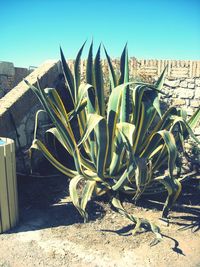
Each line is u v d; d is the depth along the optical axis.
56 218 3.95
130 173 3.79
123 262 3.11
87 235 3.56
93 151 4.19
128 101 4.11
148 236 3.56
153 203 4.39
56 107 3.98
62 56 4.27
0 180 3.54
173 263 3.10
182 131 4.15
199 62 5.29
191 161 5.31
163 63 5.52
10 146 3.66
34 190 4.71
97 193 4.25
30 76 5.46
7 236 3.56
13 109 4.84
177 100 5.49
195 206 4.34
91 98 4.12
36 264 3.07
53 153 5.64
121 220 3.91
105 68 5.81
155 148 4.27
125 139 3.46
